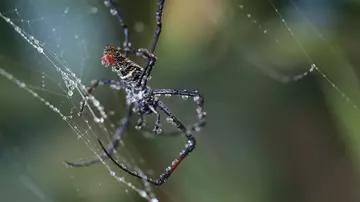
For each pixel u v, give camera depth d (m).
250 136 0.21
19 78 0.21
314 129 0.21
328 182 0.21
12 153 0.21
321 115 0.21
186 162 0.21
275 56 0.21
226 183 0.21
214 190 0.21
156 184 0.19
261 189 0.21
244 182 0.21
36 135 0.21
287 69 0.21
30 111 0.21
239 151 0.21
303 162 0.21
